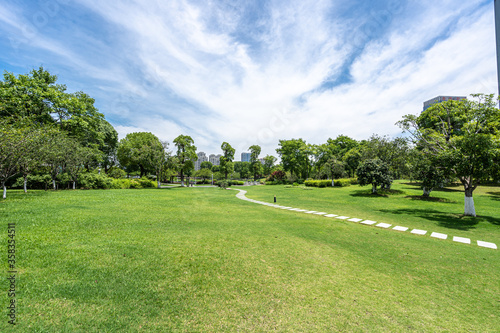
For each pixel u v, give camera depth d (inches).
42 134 564.1
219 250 239.0
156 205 522.6
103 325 113.6
